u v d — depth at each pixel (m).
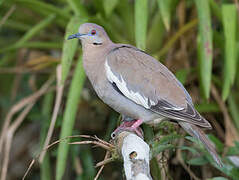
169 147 8.01
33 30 10.56
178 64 10.73
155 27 10.66
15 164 13.55
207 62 9.15
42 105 12.41
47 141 8.80
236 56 9.98
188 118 7.57
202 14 9.34
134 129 8.12
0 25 10.77
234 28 9.56
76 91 9.19
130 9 11.01
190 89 10.77
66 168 11.98
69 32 9.05
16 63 12.27
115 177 11.44
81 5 10.23
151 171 8.29
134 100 8.03
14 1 10.47
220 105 10.22
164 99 7.89
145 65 8.23
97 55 8.63
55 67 11.36
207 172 10.23
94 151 11.65
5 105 12.83
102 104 11.28
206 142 7.38
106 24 9.65
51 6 10.52
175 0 10.08
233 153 9.12
